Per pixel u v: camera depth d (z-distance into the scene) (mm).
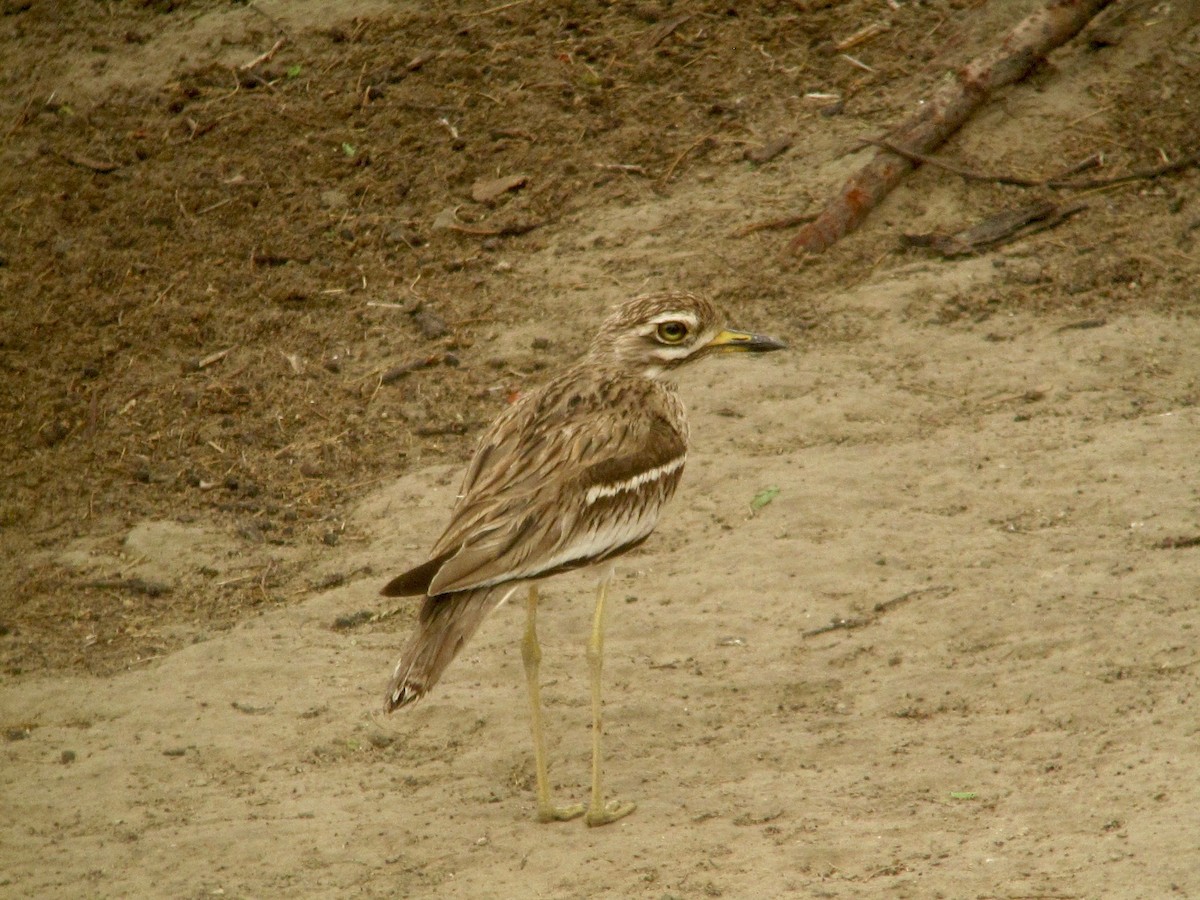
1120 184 15297
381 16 19109
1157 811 8125
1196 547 10828
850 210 15281
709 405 13445
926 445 12562
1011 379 13297
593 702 9430
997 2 17391
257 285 15938
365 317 15430
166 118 18281
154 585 12344
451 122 17578
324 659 11062
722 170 16469
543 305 15211
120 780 9773
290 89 18359
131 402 14641
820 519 11797
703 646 10594
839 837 8352
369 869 8633
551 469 9000
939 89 16312
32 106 18828
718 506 12227
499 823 9023
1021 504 11648
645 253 15492
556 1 18828
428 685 8094
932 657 10125
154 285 16062
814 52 17641
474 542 8562
